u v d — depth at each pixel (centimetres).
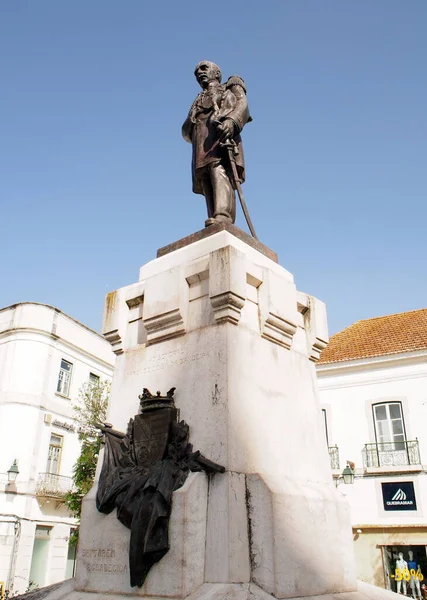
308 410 372
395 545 1406
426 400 1495
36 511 1758
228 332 324
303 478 337
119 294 403
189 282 363
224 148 420
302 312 409
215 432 300
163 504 278
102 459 352
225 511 276
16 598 353
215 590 254
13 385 1805
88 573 308
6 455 1725
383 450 1501
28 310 1905
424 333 1647
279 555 273
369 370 1596
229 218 415
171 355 351
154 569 274
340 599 296
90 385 1870
